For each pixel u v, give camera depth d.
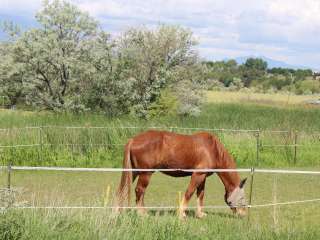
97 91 29.55
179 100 31.61
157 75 30.58
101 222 7.42
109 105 29.66
